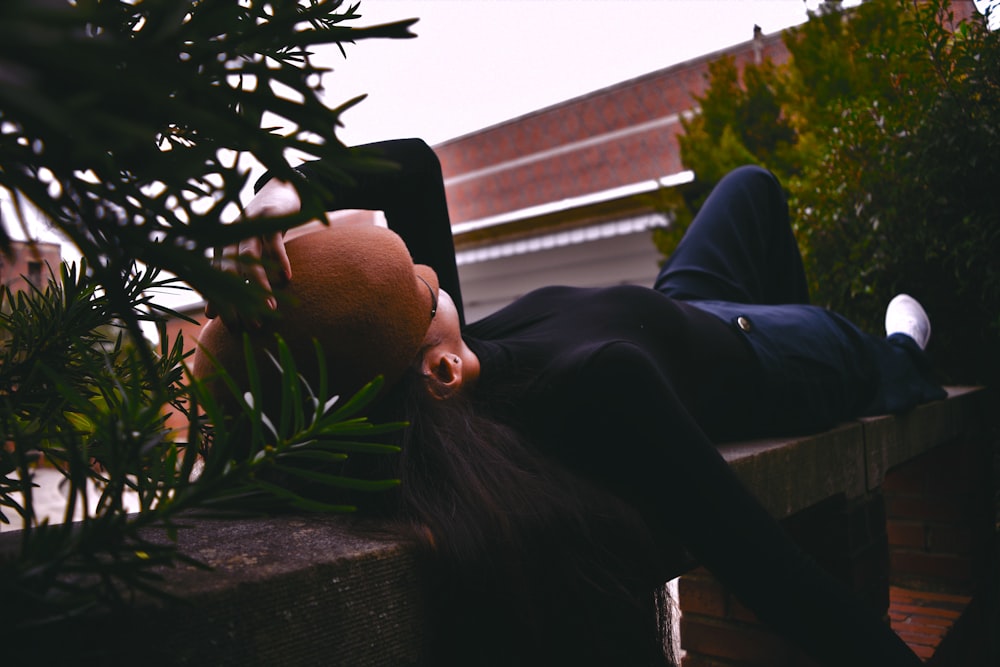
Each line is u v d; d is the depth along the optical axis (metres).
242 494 0.36
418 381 0.91
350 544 0.65
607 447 0.97
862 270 2.10
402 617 0.66
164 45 0.26
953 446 2.04
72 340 0.46
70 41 0.17
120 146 0.22
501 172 6.03
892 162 1.95
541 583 0.78
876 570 1.53
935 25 1.79
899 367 1.78
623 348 0.99
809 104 2.44
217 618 0.51
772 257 2.02
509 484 0.82
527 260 5.22
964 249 1.84
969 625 1.94
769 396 1.38
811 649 0.85
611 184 5.46
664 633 0.92
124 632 0.46
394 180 1.23
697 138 3.08
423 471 0.81
